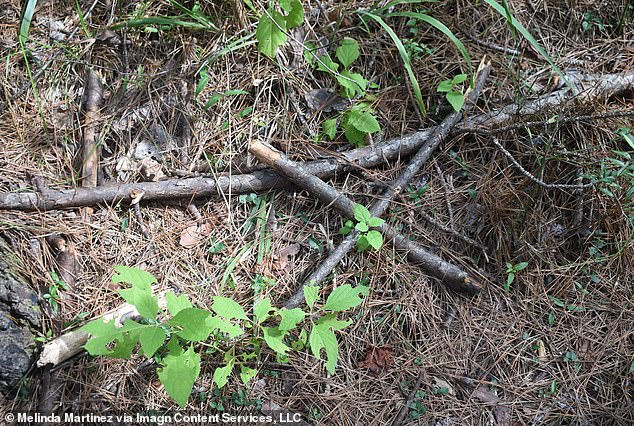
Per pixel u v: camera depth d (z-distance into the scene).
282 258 1.53
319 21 1.68
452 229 1.55
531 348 1.50
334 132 1.58
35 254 1.47
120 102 1.60
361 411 1.44
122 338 1.26
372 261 1.53
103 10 1.66
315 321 1.47
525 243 1.54
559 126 1.59
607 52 1.69
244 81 1.62
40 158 1.55
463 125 1.60
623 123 1.59
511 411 1.45
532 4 1.70
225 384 1.43
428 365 1.48
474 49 1.68
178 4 1.60
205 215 1.56
